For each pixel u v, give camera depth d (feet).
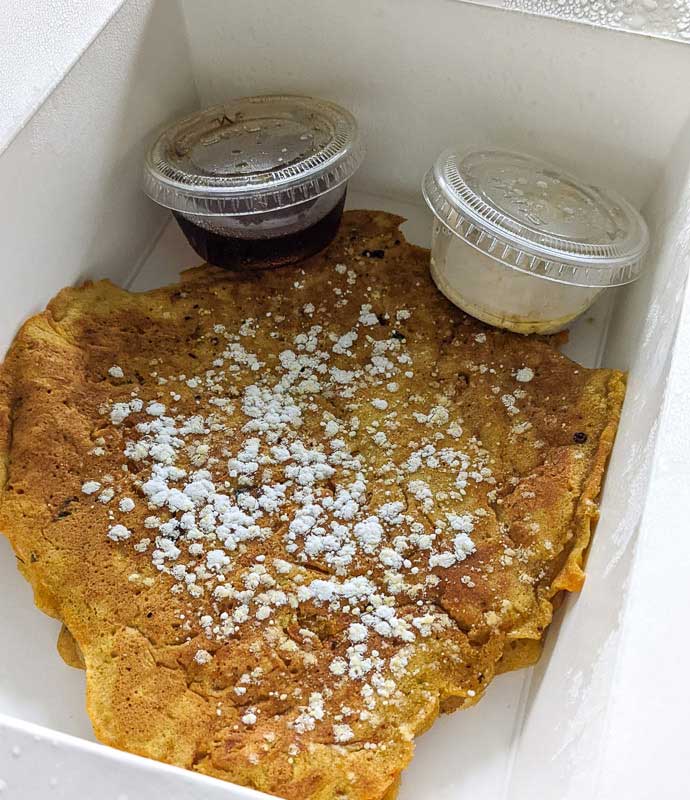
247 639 0.55
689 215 0.59
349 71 0.75
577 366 0.68
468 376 0.69
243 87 0.80
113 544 0.59
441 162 0.70
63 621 0.57
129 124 0.72
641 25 0.63
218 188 0.68
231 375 0.69
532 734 0.53
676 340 0.52
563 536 0.59
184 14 0.75
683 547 0.44
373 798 0.50
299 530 0.59
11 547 0.62
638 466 0.52
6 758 0.43
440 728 0.56
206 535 0.59
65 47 0.62
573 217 0.67
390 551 0.58
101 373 0.67
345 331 0.72
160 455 0.62
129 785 0.42
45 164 0.62
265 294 0.74
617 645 0.42
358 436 0.65
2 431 0.62
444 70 0.71
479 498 0.61
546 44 0.66
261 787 0.50
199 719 0.52
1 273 0.61
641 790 0.37
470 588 0.57
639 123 0.69
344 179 0.71
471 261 0.68
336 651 0.55
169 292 0.74
